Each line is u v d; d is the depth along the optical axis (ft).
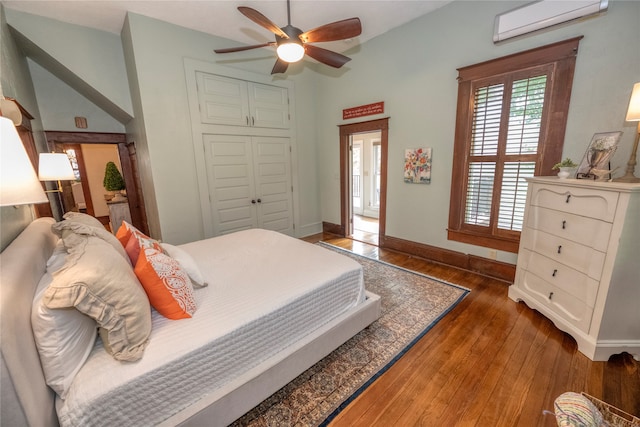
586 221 6.13
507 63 8.61
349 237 15.99
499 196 9.42
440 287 9.48
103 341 3.86
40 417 2.91
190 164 11.59
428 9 10.12
